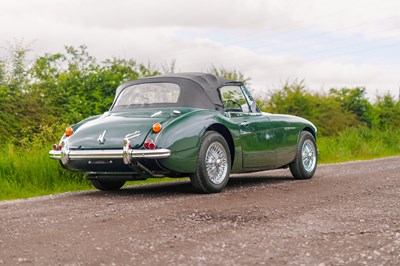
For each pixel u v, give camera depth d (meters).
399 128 24.50
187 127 6.38
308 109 22.23
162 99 6.89
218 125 6.83
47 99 13.80
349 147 17.47
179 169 6.31
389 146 20.05
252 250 3.63
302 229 4.30
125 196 6.62
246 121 7.23
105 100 14.87
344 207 5.41
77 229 4.42
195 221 4.71
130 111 6.86
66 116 13.60
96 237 4.10
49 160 8.42
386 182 7.65
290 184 7.64
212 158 6.66
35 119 12.93
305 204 5.64
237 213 5.09
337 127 22.38
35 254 3.62
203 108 6.85
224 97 7.14
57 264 3.37
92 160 6.38
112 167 6.39
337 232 4.17
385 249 3.60
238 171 7.19
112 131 6.35
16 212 5.44
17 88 13.42
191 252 3.60
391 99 26.88
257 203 5.72
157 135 6.16
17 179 8.05
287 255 3.49
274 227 4.40
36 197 6.94
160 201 6.02
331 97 24.02
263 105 22.17
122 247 3.77
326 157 15.22
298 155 8.24
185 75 7.07
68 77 15.32
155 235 4.15
